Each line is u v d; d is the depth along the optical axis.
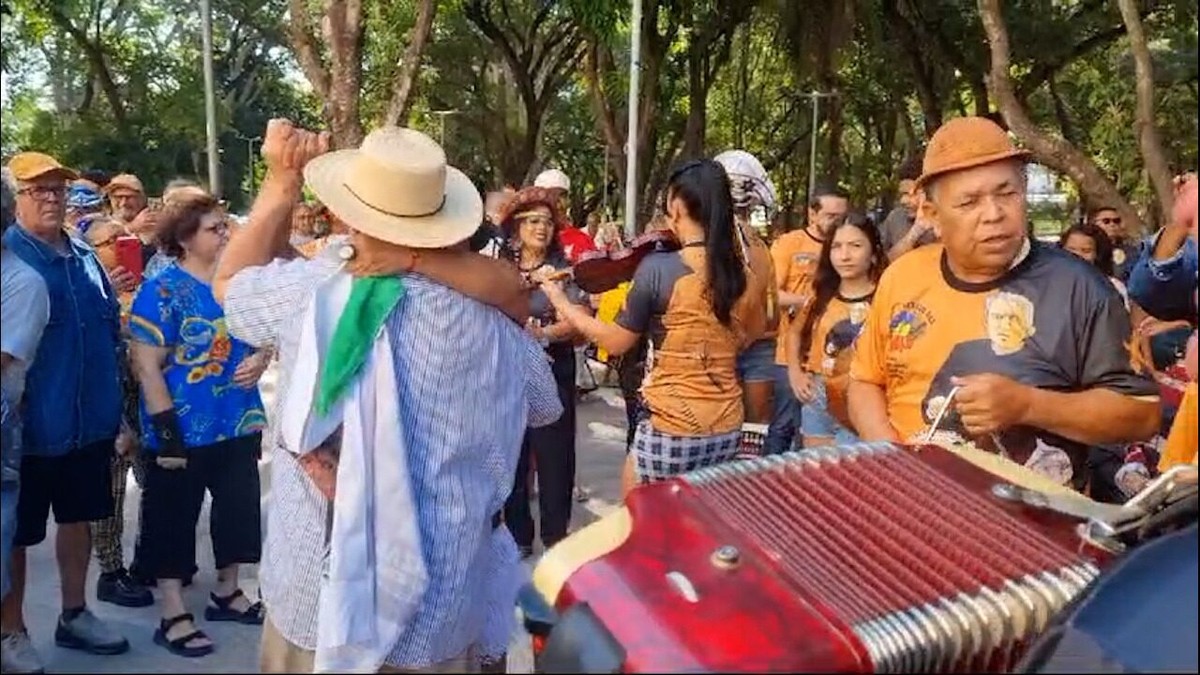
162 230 5.02
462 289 3.02
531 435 6.05
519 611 2.26
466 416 3.00
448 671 2.89
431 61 32.84
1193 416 2.68
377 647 2.82
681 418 4.53
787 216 31.27
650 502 2.38
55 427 4.42
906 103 28.64
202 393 4.96
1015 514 2.40
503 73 34.31
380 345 2.88
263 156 3.37
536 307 5.81
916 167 6.86
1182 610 1.82
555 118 36.78
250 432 5.14
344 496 2.81
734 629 1.92
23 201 4.45
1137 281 3.18
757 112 31.67
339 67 12.05
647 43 22.42
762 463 2.62
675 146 28.41
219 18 40.53
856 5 21.55
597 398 10.93
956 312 3.16
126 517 6.66
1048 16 20.95
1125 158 23.34
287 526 3.00
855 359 3.50
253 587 5.70
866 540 2.24
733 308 4.49
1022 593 2.09
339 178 3.00
